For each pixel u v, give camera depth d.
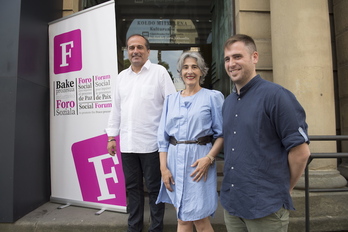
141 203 2.38
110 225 2.49
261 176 1.27
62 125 3.06
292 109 1.21
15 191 2.54
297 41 2.93
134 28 4.40
